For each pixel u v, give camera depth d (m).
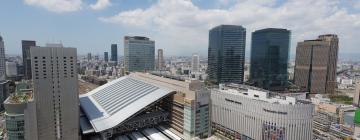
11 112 117.94
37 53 120.31
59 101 129.88
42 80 123.00
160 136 154.00
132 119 158.62
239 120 163.12
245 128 158.88
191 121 149.88
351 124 198.88
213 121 186.12
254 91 171.75
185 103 153.62
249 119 155.75
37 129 123.12
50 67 125.12
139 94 181.75
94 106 181.38
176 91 168.25
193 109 150.00
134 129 164.50
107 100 188.00
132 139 152.38
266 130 146.25
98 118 155.75
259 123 149.62
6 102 119.94
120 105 169.75
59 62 128.00
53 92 127.38
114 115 156.50
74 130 136.62
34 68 120.06
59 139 131.25
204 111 157.50
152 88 187.75
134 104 165.00
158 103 193.38
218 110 180.75
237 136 165.25
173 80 186.75
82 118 170.12
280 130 141.38
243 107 159.50
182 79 198.50
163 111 178.38
